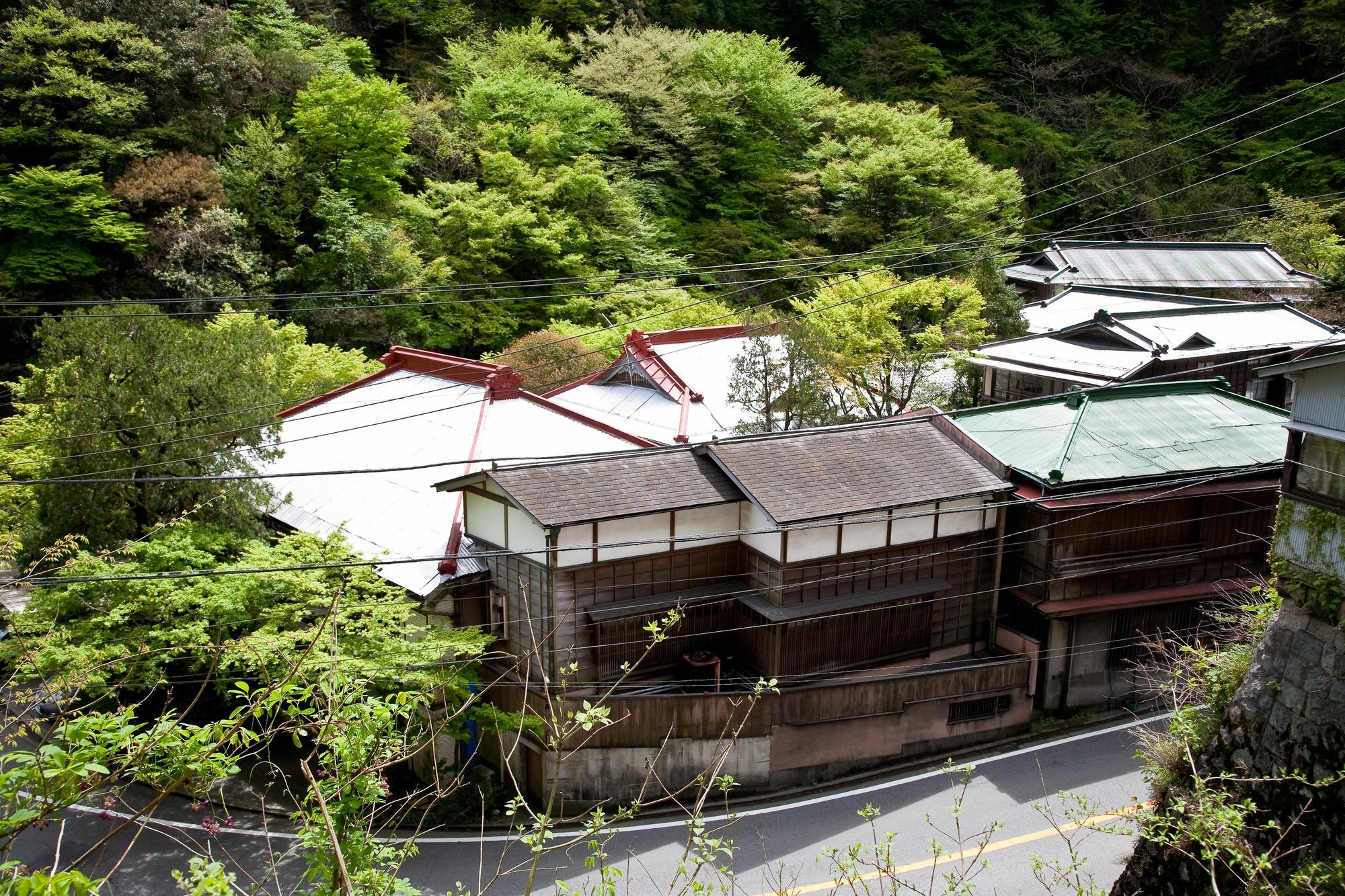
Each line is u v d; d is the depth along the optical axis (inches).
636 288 1187.3
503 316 1150.3
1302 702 384.2
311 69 1274.6
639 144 1439.5
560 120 1368.1
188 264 1059.9
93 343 574.9
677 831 534.0
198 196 1080.2
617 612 559.5
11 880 166.9
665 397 864.3
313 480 725.3
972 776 584.7
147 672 477.1
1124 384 774.5
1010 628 663.1
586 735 551.8
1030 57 1934.1
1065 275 1349.7
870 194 1379.2
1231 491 643.5
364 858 231.9
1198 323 1021.8
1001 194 1413.6
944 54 1899.6
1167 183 1759.4
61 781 190.5
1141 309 1125.1
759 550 586.6
